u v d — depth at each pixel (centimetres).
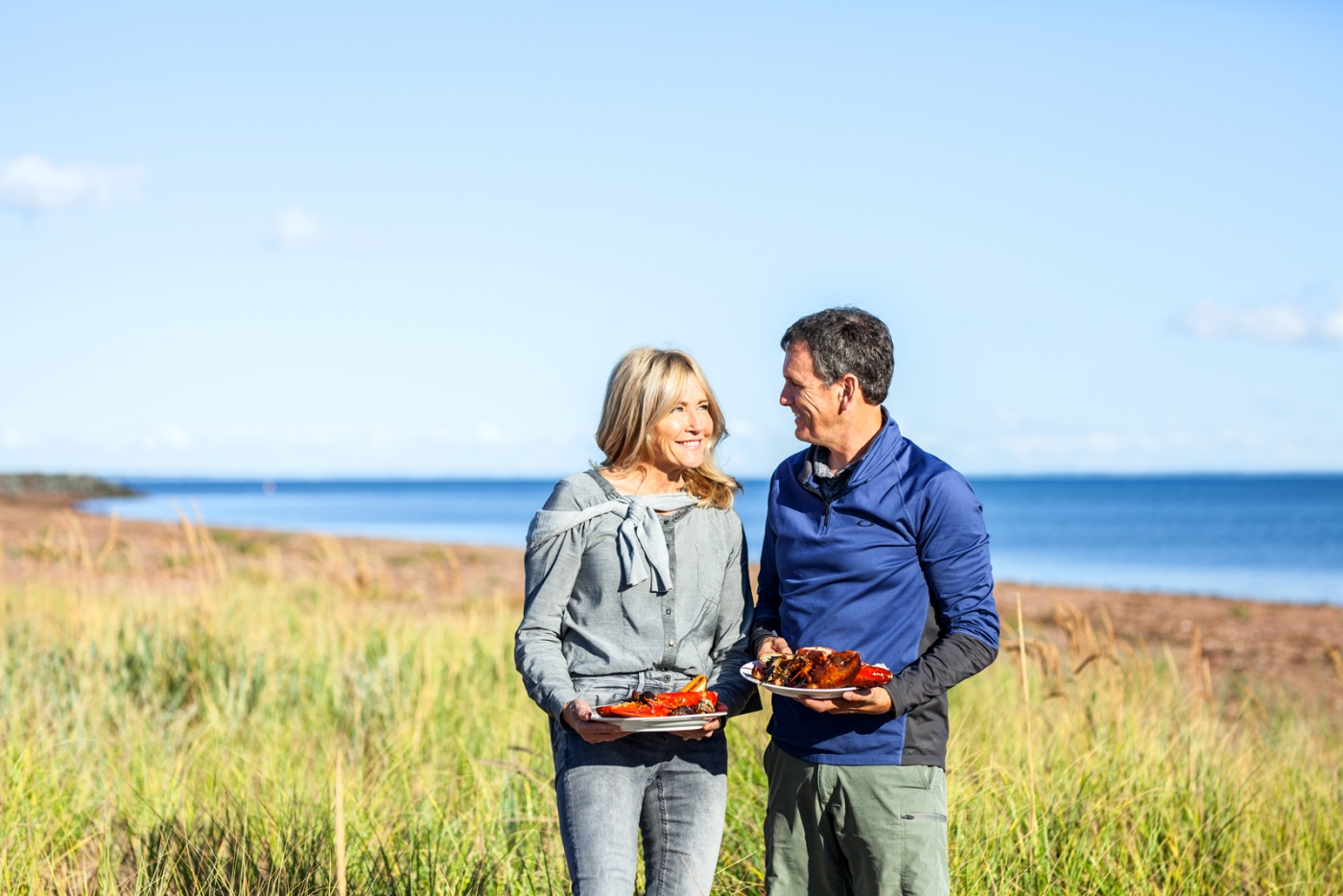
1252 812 426
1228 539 5559
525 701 634
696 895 260
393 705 616
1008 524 7356
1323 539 5534
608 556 270
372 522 7294
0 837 380
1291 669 1062
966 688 761
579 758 262
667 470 286
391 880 354
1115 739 493
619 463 286
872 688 246
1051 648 556
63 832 410
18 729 512
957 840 361
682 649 273
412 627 829
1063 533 6131
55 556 866
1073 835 377
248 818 408
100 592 897
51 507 4847
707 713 249
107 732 560
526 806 432
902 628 265
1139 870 367
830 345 265
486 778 474
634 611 269
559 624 275
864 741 262
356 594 1012
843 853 276
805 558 274
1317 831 427
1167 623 1473
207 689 627
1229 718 718
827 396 268
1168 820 409
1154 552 4581
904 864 261
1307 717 793
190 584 921
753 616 297
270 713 625
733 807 407
